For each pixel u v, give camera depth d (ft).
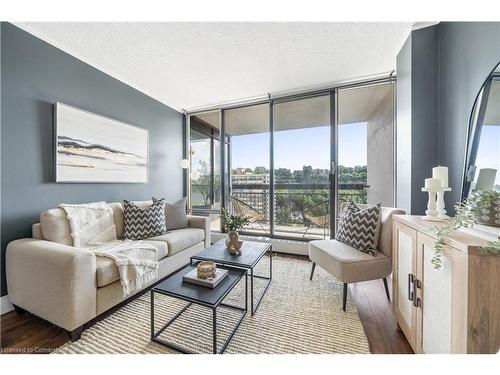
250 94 10.74
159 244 6.98
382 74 8.71
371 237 6.27
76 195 7.39
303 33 6.32
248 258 5.91
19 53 5.89
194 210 13.55
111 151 8.56
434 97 6.25
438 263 3.09
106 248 6.04
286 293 6.52
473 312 2.67
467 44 5.03
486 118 4.33
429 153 6.28
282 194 11.03
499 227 3.54
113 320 5.19
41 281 4.65
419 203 6.36
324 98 10.11
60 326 4.44
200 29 6.11
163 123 11.71
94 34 6.30
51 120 6.64
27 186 6.07
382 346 4.37
